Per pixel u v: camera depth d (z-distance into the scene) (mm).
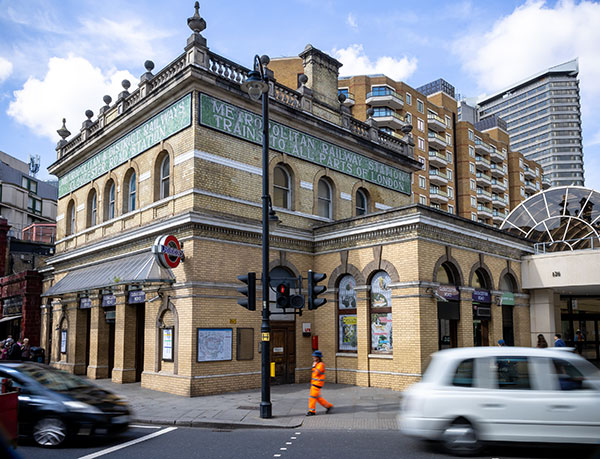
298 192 20188
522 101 150500
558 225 27578
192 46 17141
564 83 144375
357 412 12891
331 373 19047
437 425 8484
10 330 30906
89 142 22984
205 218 16656
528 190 86750
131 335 19328
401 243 17484
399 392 16391
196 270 16406
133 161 20172
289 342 19078
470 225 19625
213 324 16578
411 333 16719
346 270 19125
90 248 21719
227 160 17875
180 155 17516
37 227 50000
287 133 20125
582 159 142250
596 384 8305
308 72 22438
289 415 12492
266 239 12844
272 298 18875
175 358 16500
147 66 19750
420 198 62812
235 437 10297
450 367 8758
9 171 62125
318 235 20125
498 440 8281
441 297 17094
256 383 17516
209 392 16062
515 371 8539
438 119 67125
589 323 28531
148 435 10547
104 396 10125
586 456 8422
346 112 23016
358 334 18453
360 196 23500
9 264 34969
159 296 17406
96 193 23062
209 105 17562
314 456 8617
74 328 23234
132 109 19766
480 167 74750
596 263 21641
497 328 20828
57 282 24078
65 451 9109
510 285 23016
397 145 25672
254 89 12688
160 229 17547
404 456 8531
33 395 9602
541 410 8219
